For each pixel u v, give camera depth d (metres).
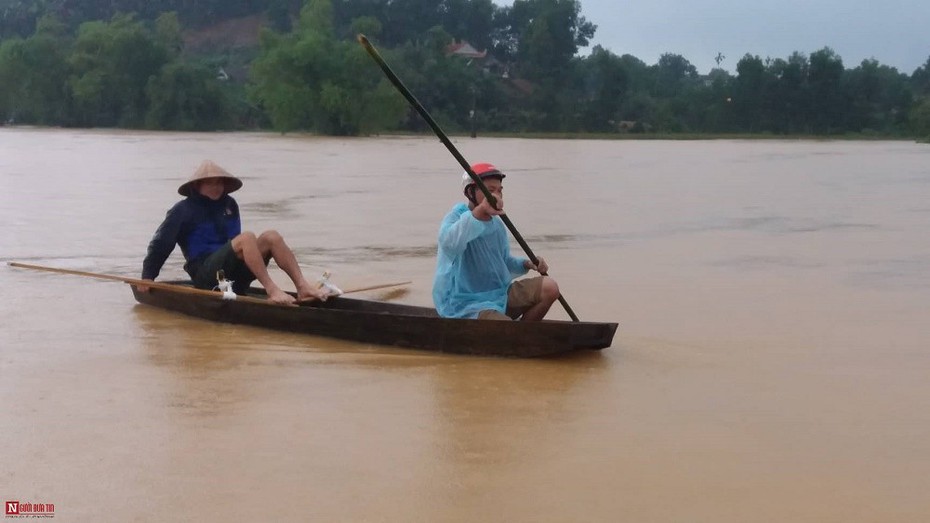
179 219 7.23
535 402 5.17
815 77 75.69
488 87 77.31
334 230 12.20
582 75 92.69
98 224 12.17
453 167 25.59
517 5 100.31
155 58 64.88
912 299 8.16
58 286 8.15
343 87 56.41
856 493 4.02
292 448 4.42
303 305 6.97
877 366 6.02
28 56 65.62
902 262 10.12
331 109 55.12
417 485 4.03
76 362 5.78
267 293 6.91
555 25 88.19
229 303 6.79
